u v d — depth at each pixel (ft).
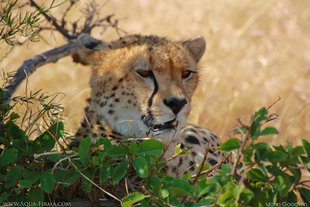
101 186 18.78
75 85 40.88
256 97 41.39
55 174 18.22
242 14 57.52
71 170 17.88
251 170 16.31
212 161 27.45
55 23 30.91
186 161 25.11
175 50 24.07
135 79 23.03
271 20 55.93
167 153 23.30
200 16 53.83
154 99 22.48
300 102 40.81
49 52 27.94
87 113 24.56
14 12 30.99
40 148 18.90
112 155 17.62
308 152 16.12
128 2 57.21
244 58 47.26
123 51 24.12
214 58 46.21
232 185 16.06
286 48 49.88
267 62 46.91
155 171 18.66
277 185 15.83
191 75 25.22
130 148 17.78
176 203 17.66
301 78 45.11
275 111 39.68
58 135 19.03
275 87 43.52
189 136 27.45
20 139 19.12
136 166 17.30
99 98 24.04
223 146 16.12
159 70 22.80
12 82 23.84
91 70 25.52
